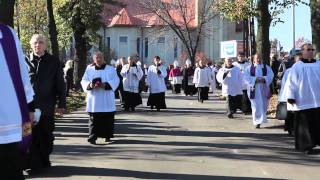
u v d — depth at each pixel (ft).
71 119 64.80
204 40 270.67
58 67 32.71
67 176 30.58
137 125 57.52
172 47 288.10
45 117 31.96
